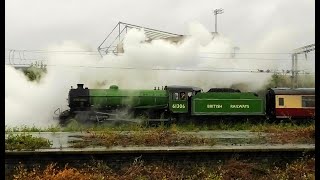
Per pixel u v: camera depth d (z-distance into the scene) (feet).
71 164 47.75
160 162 48.98
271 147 51.08
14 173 46.60
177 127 75.77
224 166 49.06
